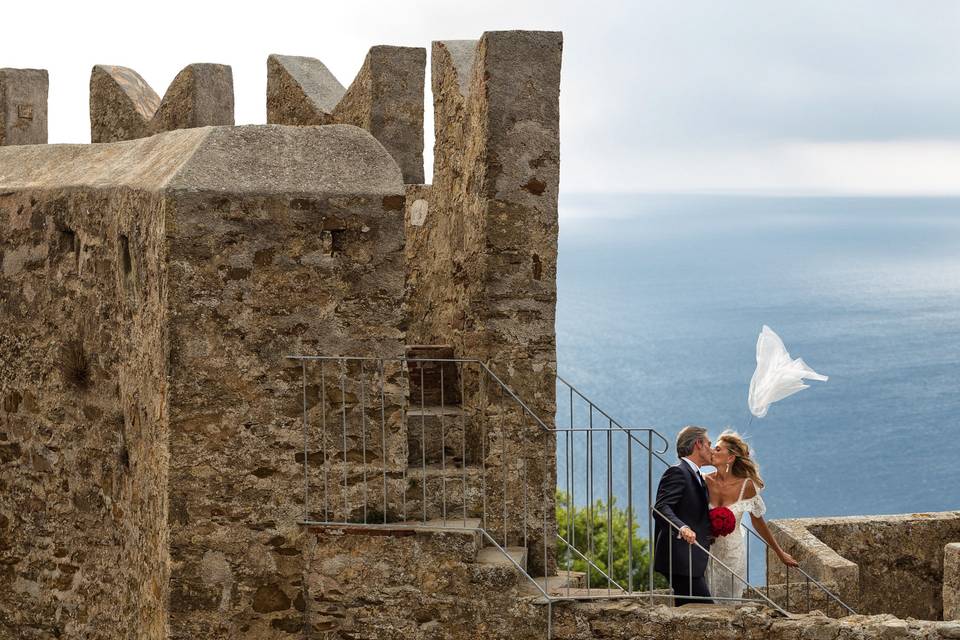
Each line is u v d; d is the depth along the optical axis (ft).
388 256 25.71
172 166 25.41
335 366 25.61
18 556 30.45
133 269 26.18
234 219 24.82
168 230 24.39
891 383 430.61
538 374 28.19
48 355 29.45
